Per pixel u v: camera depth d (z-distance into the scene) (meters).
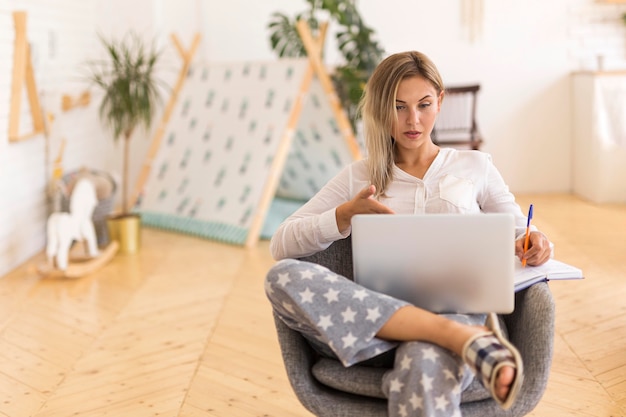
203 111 5.62
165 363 3.00
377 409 1.78
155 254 4.79
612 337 3.13
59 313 3.68
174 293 3.95
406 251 1.74
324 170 5.58
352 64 5.59
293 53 5.98
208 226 5.18
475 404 1.76
